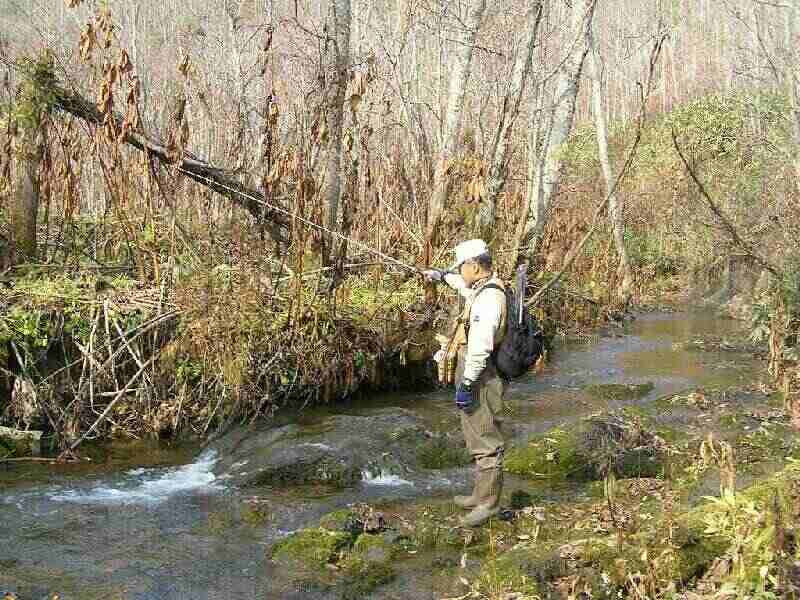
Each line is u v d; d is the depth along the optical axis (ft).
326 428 24.82
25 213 28.22
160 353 25.49
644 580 14.37
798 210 43.04
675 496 19.31
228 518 19.44
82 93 29.07
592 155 64.75
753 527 14.78
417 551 17.37
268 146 28.89
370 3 41.83
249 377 26.32
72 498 20.58
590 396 30.94
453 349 18.47
